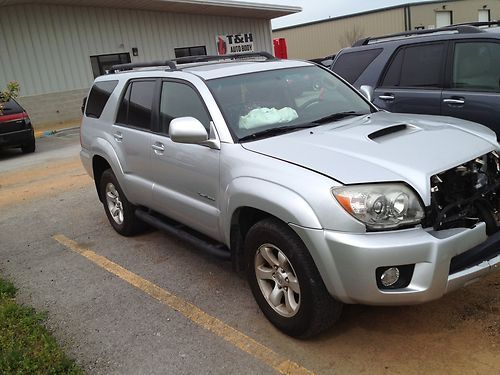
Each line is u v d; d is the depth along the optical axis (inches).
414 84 231.1
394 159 115.6
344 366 117.0
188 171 154.5
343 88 177.0
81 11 721.6
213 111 145.7
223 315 145.0
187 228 177.9
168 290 164.6
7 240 233.9
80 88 732.0
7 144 468.1
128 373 123.2
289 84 165.0
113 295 165.0
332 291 113.0
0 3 630.5
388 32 1549.0
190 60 190.7
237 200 130.3
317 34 1683.1
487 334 122.7
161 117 171.2
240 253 143.2
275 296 129.3
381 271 106.9
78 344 137.6
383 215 107.2
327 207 108.8
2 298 167.8
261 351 126.0
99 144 208.8
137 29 783.7
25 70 678.5
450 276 108.8
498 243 116.4
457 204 114.9
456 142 127.0
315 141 130.2
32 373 121.7
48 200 298.7
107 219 248.7
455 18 1546.5
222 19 899.4
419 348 120.6
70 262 197.9
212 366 122.3
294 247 116.9
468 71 210.8
